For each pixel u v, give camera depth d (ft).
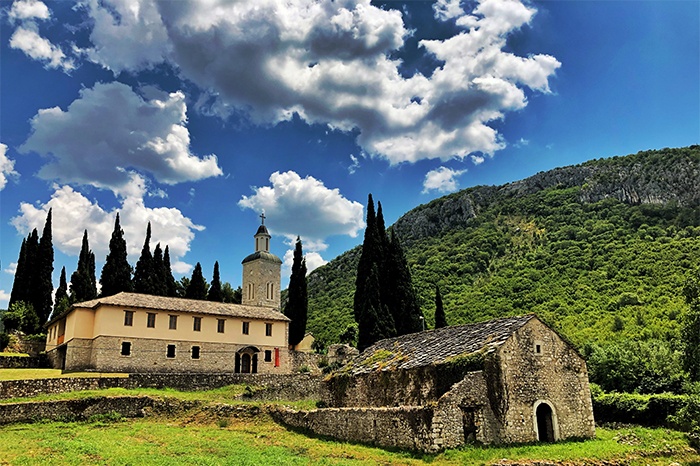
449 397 73.05
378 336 179.22
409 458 70.33
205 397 127.85
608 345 166.50
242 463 68.85
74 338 152.35
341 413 88.63
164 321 164.25
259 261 227.20
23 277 204.33
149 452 75.77
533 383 80.79
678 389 130.62
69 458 69.10
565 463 65.77
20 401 103.71
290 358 188.24
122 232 222.48
